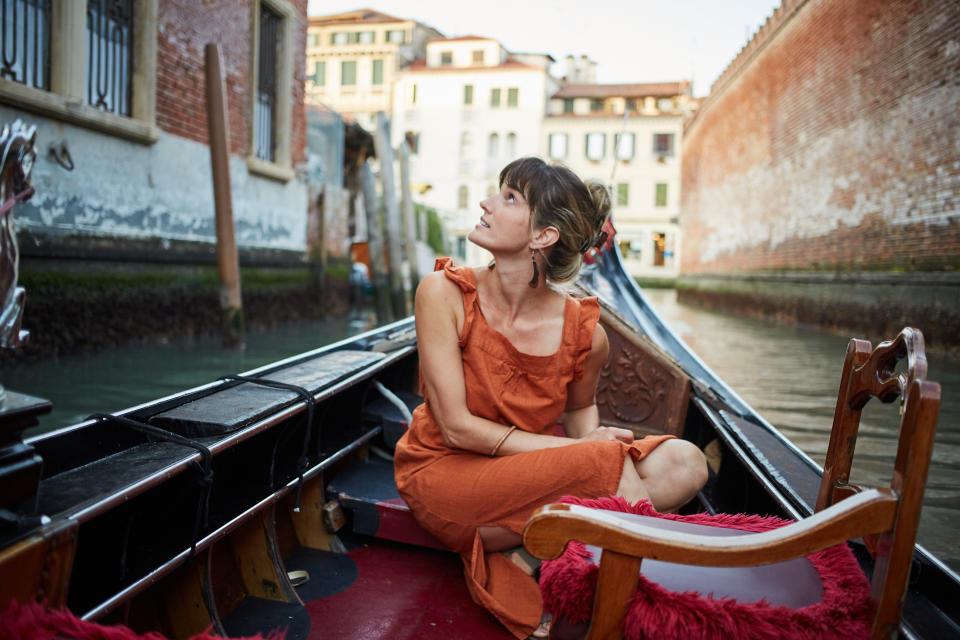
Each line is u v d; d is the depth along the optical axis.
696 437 2.62
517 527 1.47
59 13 5.71
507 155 35.31
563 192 1.43
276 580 1.59
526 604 1.44
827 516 0.93
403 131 35.88
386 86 36.16
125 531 1.18
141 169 6.91
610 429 1.56
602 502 1.26
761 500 1.82
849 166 11.80
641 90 36.25
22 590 0.86
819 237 13.07
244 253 9.02
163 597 1.40
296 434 1.85
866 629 0.97
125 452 1.25
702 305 22.20
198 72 7.83
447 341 1.52
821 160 13.01
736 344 9.87
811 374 6.93
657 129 34.59
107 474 1.12
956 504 3.27
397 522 1.82
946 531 2.95
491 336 1.51
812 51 13.41
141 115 6.88
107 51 6.54
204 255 8.05
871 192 10.98
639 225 34.97
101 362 5.91
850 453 1.26
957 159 8.66
